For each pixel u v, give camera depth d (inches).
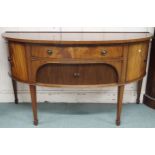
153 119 75.7
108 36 67.6
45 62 61.7
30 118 76.3
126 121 74.4
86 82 64.4
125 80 65.6
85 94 85.8
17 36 65.7
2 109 81.9
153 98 82.0
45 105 85.0
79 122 73.8
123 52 62.0
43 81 65.0
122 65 63.2
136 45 63.7
